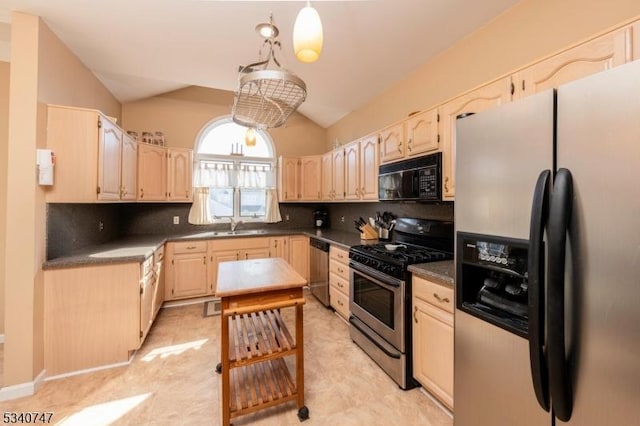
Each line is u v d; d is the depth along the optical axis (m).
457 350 1.25
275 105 1.79
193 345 2.58
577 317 0.79
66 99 2.34
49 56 2.08
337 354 2.41
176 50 2.49
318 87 3.28
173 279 3.52
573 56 1.24
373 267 2.28
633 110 0.69
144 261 2.38
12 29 1.88
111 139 2.43
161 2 1.91
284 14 2.04
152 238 3.49
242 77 1.45
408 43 2.38
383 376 2.10
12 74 1.87
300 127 4.92
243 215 4.62
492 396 1.09
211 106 4.34
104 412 1.74
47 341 2.04
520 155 0.96
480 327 1.14
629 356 0.70
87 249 2.62
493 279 1.18
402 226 2.88
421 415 1.71
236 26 2.17
